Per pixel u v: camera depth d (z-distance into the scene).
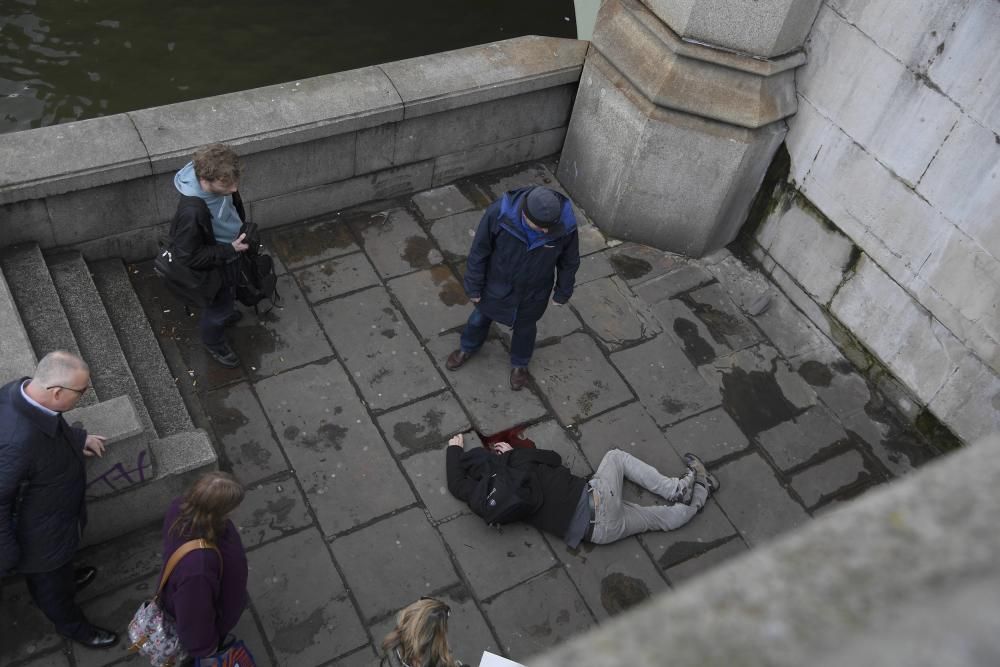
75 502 3.66
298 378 5.59
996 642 0.43
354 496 5.11
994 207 5.02
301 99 5.91
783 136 6.21
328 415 5.45
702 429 5.82
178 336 5.63
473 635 4.69
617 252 6.79
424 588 4.80
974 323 5.36
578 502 5.02
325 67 10.34
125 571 4.55
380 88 6.11
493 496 4.92
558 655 0.54
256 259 5.09
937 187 5.30
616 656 0.53
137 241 5.77
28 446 3.30
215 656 3.61
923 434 5.96
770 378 6.16
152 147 5.35
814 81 5.87
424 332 6.00
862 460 5.82
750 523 5.42
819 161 6.02
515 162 7.18
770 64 5.77
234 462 5.15
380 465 5.27
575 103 6.74
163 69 9.86
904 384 5.98
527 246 4.78
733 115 5.91
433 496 5.18
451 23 11.20
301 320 5.89
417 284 6.26
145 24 10.27
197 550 3.26
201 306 4.93
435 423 5.54
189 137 5.48
